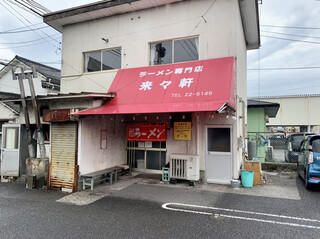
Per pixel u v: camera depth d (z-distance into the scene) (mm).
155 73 8023
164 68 8094
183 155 7730
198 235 4121
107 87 9422
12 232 4258
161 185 7629
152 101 6918
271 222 4676
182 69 7703
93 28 9898
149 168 9445
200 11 8172
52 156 7387
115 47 9477
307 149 7328
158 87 7383
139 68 8586
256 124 14508
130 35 9203
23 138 8484
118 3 8734
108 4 8898
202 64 7602
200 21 8148
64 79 10320
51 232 4250
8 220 4816
